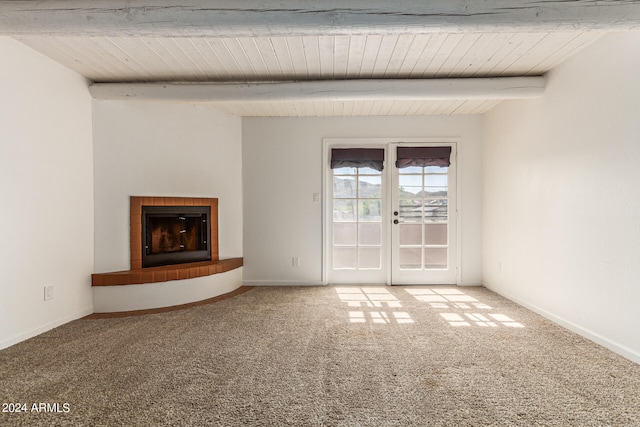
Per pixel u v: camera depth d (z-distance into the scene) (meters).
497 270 4.14
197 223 4.23
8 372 2.17
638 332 2.26
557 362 2.29
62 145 3.05
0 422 1.67
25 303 2.71
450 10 2.00
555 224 3.08
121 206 3.58
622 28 2.02
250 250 4.57
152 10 2.01
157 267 3.82
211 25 2.04
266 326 3.02
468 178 4.52
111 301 3.45
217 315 3.34
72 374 2.14
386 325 3.04
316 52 2.76
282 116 4.55
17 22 2.04
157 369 2.21
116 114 3.54
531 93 3.23
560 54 2.81
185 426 1.63
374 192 4.62
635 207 2.27
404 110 4.30
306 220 4.57
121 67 3.07
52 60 2.93
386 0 1.99
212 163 4.25
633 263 2.29
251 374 2.14
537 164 3.33
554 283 3.10
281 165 4.57
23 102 2.67
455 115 4.52
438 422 1.66
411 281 4.58
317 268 4.57
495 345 2.58
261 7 2.00
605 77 2.49
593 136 2.62
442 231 4.57
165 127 3.87
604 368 2.20
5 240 2.54
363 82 3.28
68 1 2.02
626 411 1.75
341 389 1.96
